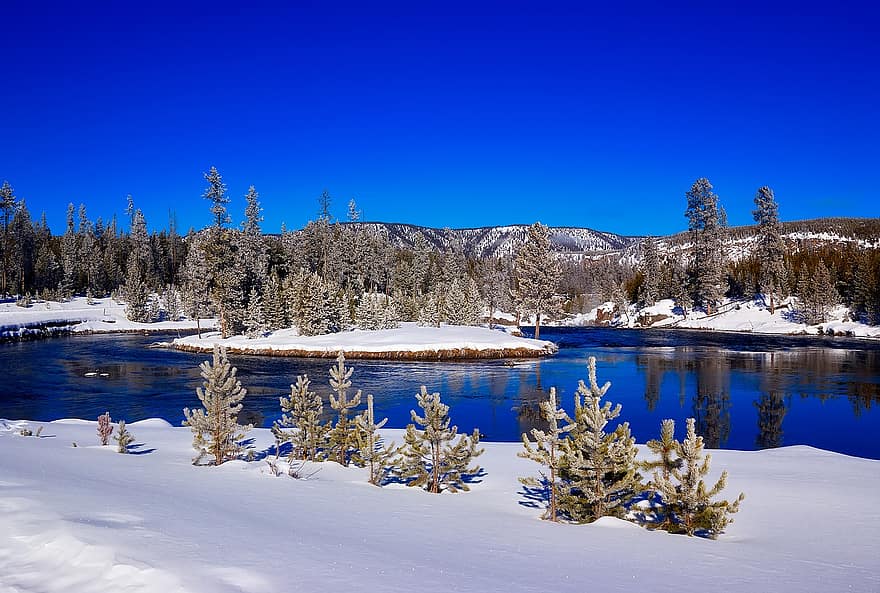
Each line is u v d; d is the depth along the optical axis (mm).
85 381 34688
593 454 10344
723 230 95375
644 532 9109
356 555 5949
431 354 47094
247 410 25719
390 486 12523
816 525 9742
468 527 8500
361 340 50625
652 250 101188
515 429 22391
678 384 33344
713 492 9609
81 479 9008
